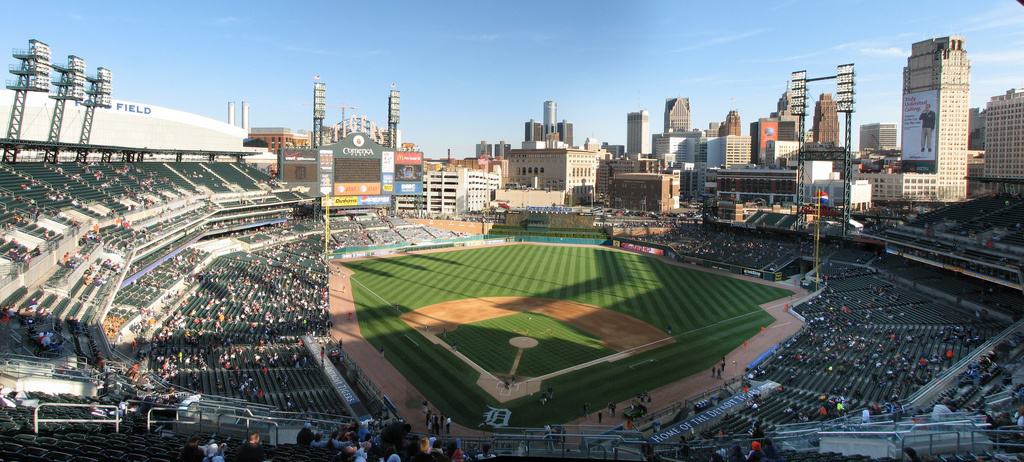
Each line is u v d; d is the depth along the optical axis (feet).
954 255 244.63
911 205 654.53
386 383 186.50
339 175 469.16
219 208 369.30
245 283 283.79
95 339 154.20
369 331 238.89
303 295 280.31
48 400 96.12
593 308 281.13
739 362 206.28
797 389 178.29
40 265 176.04
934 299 257.55
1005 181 278.67
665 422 160.25
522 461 111.34
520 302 292.40
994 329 206.18
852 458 88.07
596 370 199.62
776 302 289.12
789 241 401.70
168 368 172.76
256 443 63.72
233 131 527.81
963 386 152.25
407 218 525.75
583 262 409.90
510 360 208.23
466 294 309.22
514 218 514.68
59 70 292.20
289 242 412.36
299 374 184.65
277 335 220.84
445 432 154.40
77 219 243.40
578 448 135.23
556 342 228.22
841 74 372.79
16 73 269.44
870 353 198.80
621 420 162.91
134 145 438.40
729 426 150.71
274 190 452.76
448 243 479.00
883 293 278.26
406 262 402.93
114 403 104.58
